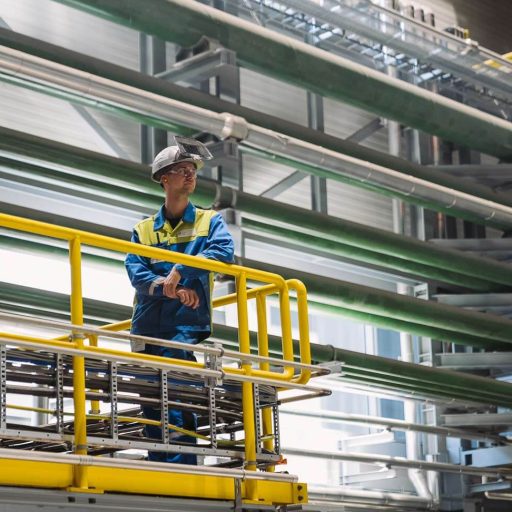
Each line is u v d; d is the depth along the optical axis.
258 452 8.72
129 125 17.34
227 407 8.94
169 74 16.25
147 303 9.05
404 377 17.94
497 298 19.75
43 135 16.33
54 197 15.58
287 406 18.81
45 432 7.57
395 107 17.91
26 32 16.28
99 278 16.73
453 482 20.52
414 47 17.61
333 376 17.42
